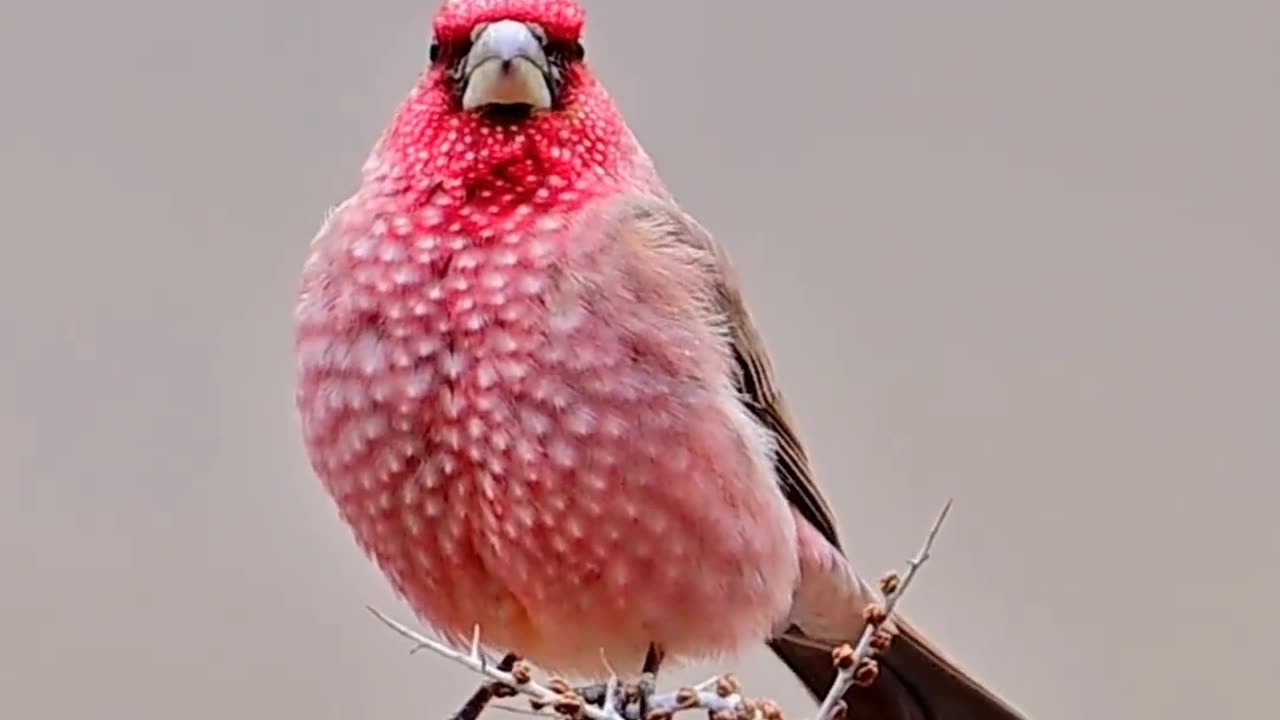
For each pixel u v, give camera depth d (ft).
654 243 8.79
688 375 8.78
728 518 8.79
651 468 8.76
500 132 8.79
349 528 8.83
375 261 8.78
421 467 8.77
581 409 8.75
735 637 8.82
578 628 8.80
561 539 8.77
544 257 8.77
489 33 8.79
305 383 8.80
